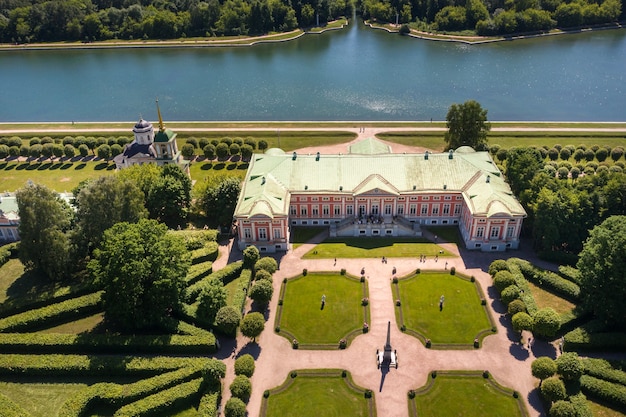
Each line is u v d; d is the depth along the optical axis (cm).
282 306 13600
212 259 15362
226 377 11544
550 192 14950
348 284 14338
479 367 11731
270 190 16025
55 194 14775
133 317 12512
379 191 16038
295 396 11150
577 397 10581
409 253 15575
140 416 10444
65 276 14675
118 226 13112
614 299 12069
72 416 10312
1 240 16575
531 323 12144
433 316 13150
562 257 14788
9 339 12106
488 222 15150
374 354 12144
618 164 19938
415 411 10744
